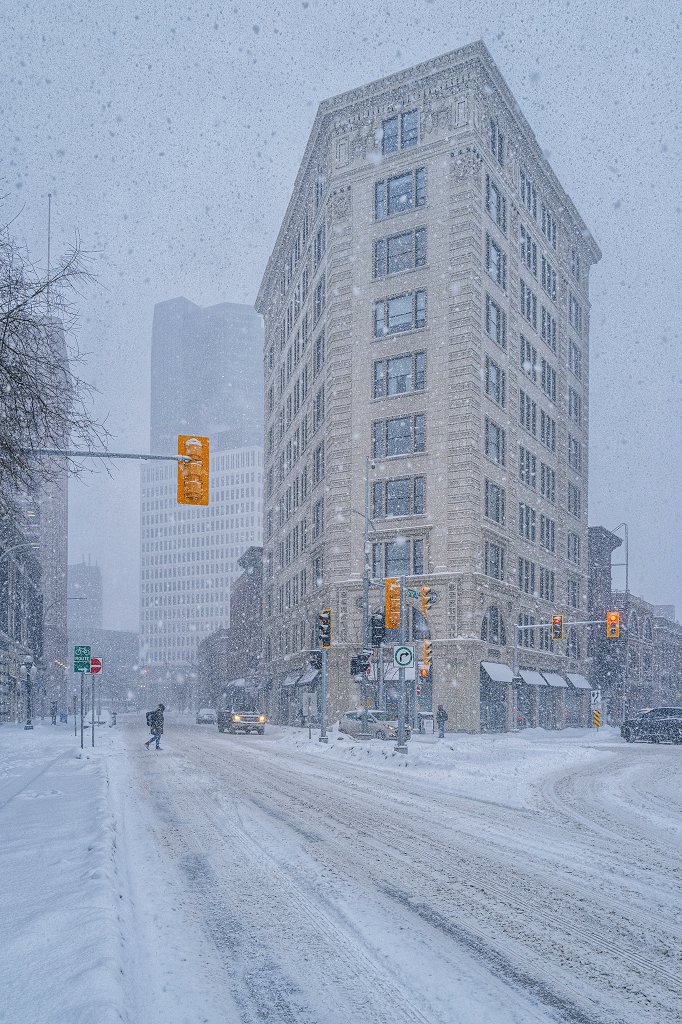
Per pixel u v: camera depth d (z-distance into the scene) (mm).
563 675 64125
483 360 49656
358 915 7207
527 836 11484
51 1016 4445
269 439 85438
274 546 79875
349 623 49969
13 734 41031
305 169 62656
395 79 51969
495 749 31125
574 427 70750
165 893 7875
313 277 62125
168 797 15375
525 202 59188
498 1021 4973
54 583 132875
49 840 9883
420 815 13469
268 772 20797
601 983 5625
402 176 51781
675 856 10141
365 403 51094
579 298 72750
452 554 47156
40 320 12891
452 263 49000
